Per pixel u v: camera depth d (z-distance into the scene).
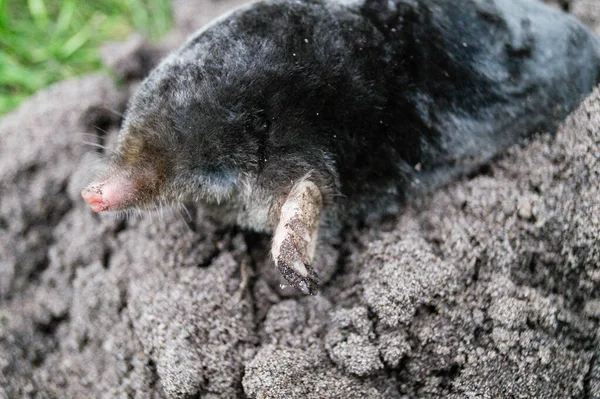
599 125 0.47
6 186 0.51
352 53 0.47
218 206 0.48
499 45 0.48
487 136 0.48
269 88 0.47
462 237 0.48
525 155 0.49
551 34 0.48
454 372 0.47
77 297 0.50
